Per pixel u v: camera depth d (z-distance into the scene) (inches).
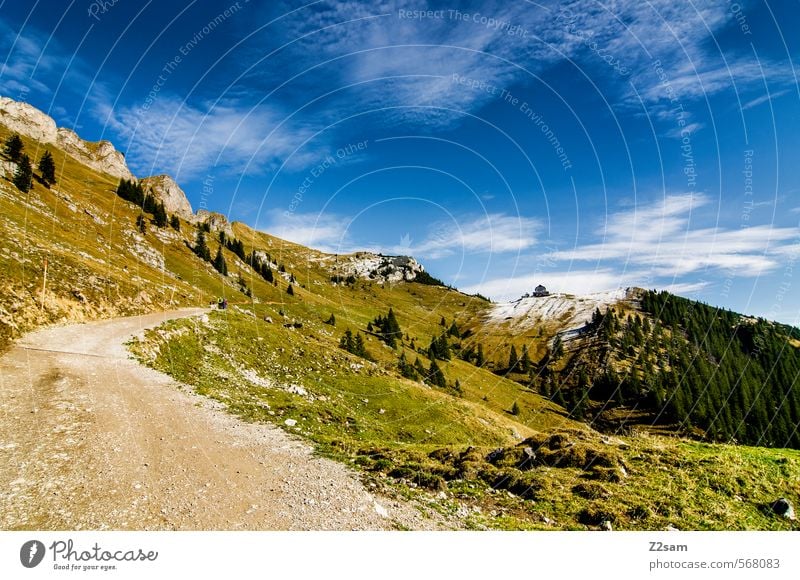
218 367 1557.6
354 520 467.2
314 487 547.2
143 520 414.6
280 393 1473.9
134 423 690.8
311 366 2107.5
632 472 707.4
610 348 5285.4
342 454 716.0
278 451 684.1
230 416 870.4
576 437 863.1
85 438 589.0
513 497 616.1
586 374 4963.1
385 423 1834.4
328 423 1269.7
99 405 747.4
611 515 549.0
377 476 625.9
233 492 499.5
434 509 534.6
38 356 1018.1
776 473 740.7
